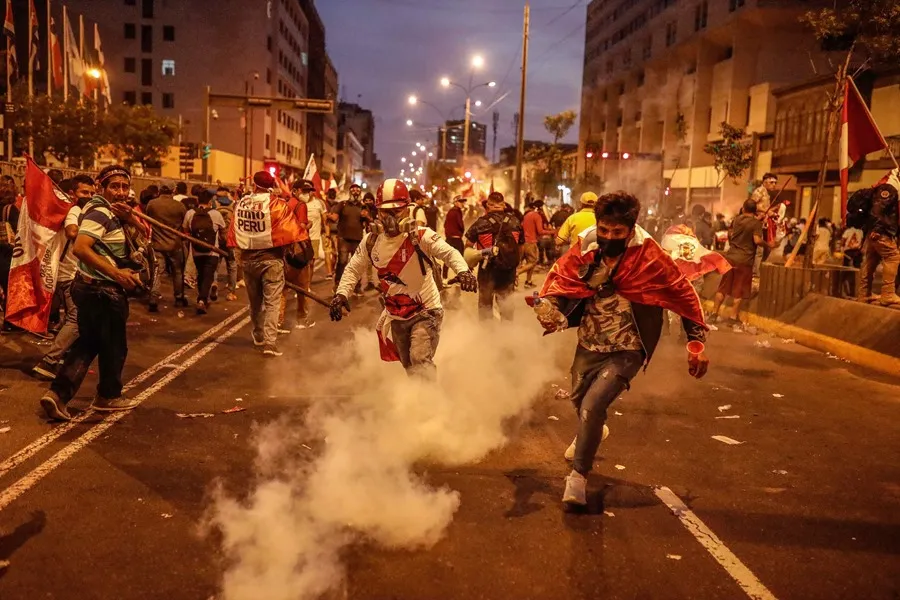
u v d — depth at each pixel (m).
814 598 3.71
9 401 6.67
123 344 6.40
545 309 4.50
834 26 13.27
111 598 3.50
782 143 38.66
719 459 5.74
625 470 5.43
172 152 55.91
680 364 9.30
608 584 3.77
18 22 61.47
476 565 3.91
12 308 7.16
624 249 4.48
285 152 85.81
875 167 30.69
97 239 6.00
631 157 52.09
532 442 5.94
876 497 5.05
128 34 72.12
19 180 14.13
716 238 19.81
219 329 10.87
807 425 6.73
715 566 4.00
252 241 8.73
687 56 55.53
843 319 10.35
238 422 6.24
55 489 4.73
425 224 5.84
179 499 4.62
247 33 72.50
